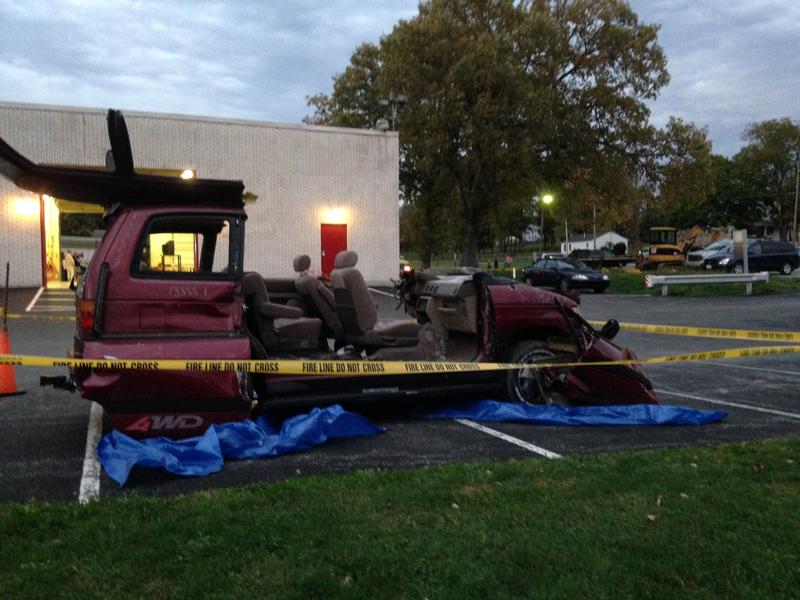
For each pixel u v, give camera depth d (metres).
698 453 4.81
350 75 39.56
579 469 4.41
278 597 2.69
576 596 2.70
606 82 33.66
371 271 26.08
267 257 24.39
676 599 2.69
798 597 2.70
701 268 36.53
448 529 3.36
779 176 77.00
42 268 21.98
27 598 2.71
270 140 24.23
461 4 33.41
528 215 86.00
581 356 6.47
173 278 4.91
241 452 4.86
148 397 4.74
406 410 6.55
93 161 21.73
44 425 5.99
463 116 30.78
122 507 3.71
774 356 10.84
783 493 3.88
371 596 2.71
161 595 2.74
